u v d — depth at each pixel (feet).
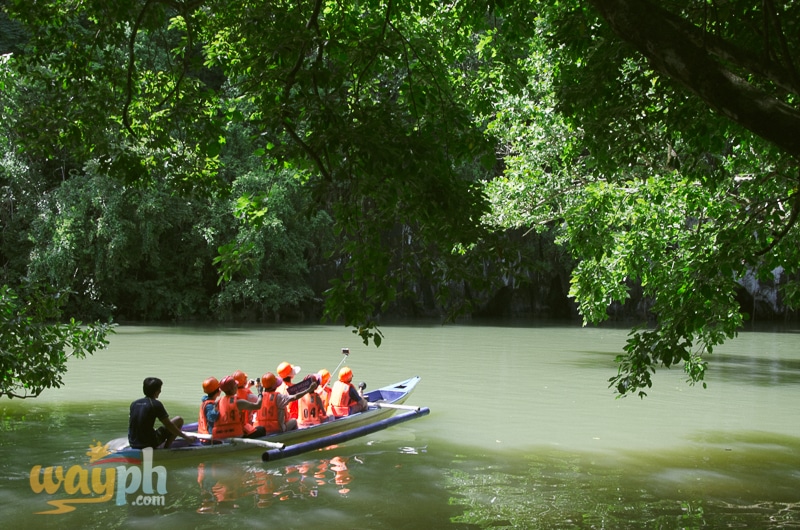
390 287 15.66
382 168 14.84
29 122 22.08
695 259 24.59
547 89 49.98
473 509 20.58
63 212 96.43
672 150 29.30
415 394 41.93
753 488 23.12
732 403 39.91
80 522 19.12
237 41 21.57
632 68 26.09
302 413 31.37
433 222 15.83
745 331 103.24
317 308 123.95
